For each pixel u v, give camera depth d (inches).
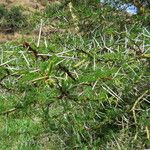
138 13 99.3
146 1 101.4
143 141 83.4
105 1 111.9
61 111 87.7
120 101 80.2
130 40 74.2
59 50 67.9
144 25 98.3
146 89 79.2
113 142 84.3
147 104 84.0
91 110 81.6
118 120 86.7
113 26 107.2
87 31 111.2
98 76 63.7
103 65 70.6
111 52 71.0
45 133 101.2
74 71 65.2
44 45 62.5
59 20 117.7
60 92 66.3
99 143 86.0
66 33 108.3
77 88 71.9
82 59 66.9
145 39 74.8
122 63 69.5
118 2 109.2
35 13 119.7
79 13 114.0
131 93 80.5
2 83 64.1
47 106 69.7
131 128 84.6
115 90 79.4
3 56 60.2
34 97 66.0
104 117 83.9
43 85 63.4
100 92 72.3
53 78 61.8
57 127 87.7
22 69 57.8
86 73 65.7
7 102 67.1
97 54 71.4
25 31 110.7
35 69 57.7
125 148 83.3
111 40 77.1
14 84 64.2
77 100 71.4
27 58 61.0
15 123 157.2
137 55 72.2
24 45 59.2
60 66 62.4
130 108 79.7
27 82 60.3
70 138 87.7
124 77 72.3
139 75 75.1
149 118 78.0
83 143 85.4
